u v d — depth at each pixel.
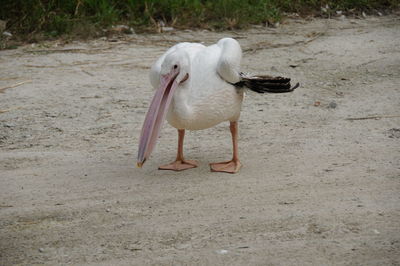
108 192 8.67
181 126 8.88
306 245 6.96
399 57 16.56
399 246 6.87
